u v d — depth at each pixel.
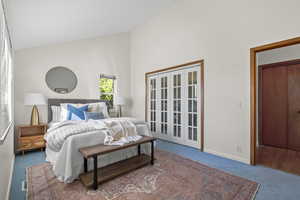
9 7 1.86
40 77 3.52
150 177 2.08
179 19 3.61
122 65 4.93
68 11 2.59
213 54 2.99
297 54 3.26
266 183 1.95
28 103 3.04
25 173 2.21
